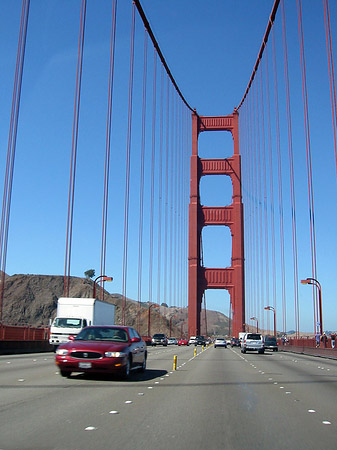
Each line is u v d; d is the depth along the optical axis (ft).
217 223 367.25
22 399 32.91
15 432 23.35
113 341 47.96
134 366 49.11
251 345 141.18
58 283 523.70
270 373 60.95
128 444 21.52
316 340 152.97
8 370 55.67
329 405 33.42
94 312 106.83
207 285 357.20
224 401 34.65
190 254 355.97
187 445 21.62
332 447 21.62
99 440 22.09
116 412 28.91
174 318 637.71
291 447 21.56
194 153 375.04
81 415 27.73
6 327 111.96
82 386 40.50
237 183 371.15
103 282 173.78
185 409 30.89
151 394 37.19
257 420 27.71
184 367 69.21
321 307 155.02
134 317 481.87
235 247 359.05
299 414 29.71
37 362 71.56
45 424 25.20
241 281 352.69
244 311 347.36
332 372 65.05
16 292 499.92
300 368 72.95
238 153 375.86
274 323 278.26
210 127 381.60
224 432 24.43
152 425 25.68
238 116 380.78
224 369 67.31
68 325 102.37
